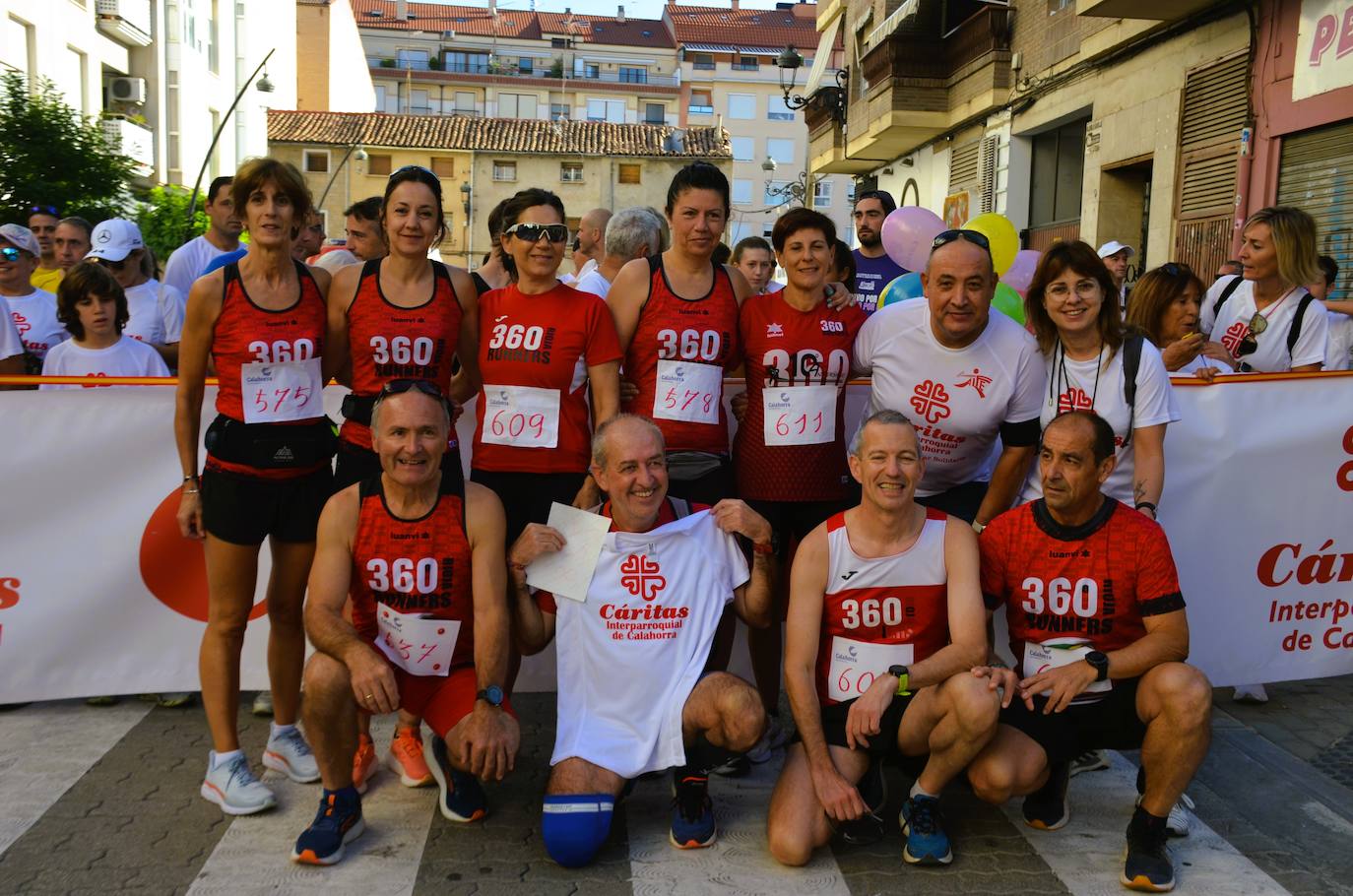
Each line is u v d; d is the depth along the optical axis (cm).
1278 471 456
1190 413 447
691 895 310
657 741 339
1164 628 330
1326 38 977
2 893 302
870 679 349
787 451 405
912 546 346
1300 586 466
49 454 433
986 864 331
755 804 374
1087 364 381
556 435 390
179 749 406
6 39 2017
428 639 348
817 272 394
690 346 398
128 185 2031
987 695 318
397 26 7719
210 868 318
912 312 392
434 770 361
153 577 445
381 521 342
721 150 4484
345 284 374
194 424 371
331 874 317
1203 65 1176
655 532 355
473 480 397
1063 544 342
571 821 319
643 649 349
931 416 392
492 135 4494
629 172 4478
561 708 351
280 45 4428
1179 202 1227
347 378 397
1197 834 351
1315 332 484
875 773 355
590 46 7700
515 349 386
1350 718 456
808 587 348
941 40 1886
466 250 4438
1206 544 455
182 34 2823
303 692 323
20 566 433
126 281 600
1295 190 1037
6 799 362
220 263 573
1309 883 320
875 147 2166
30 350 596
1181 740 312
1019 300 496
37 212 752
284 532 368
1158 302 467
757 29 7744
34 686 438
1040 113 1578
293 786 377
